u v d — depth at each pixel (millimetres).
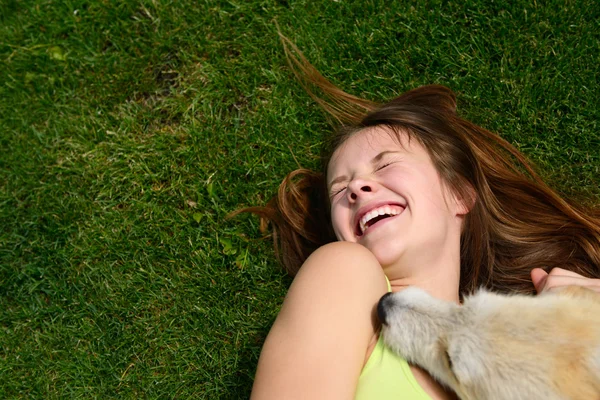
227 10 4371
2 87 4406
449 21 4086
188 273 3869
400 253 2918
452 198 3215
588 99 3838
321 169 3900
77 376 3666
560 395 2201
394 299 2584
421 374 2607
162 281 3840
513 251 3555
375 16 4172
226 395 3590
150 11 4457
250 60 4254
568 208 3545
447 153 3303
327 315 2611
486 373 2312
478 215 3389
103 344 3723
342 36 4195
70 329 3771
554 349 2268
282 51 4223
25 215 4062
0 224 4062
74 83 4383
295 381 2500
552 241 3562
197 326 3732
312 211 3865
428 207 3020
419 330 2496
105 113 4312
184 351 3686
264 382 2549
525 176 3730
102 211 4035
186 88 4270
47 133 4273
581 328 2309
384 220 2947
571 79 3883
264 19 4301
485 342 2344
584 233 3553
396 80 4066
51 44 4465
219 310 3742
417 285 3012
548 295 2553
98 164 4148
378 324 2711
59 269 3920
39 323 3822
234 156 4062
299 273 2805
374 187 3035
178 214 3982
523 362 2266
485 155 3627
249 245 3889
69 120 4293
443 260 3053
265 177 4016
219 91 4234
